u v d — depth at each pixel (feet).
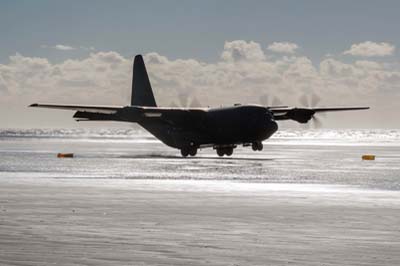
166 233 144.77
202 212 182.91
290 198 222.28
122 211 184.44
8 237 137.90
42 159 511.81
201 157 566.77
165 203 205.98
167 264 111.45
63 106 564.71
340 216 175.01
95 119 577.43
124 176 325.83
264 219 168.76
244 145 563.89
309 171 369.50
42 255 117.91
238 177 321.32
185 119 556.92
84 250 123.24
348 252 122.72
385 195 233.35
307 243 132.57
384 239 137.69
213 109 558.97
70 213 179.32
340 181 298.35
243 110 536.42
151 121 575.38
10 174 337.11
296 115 586.86
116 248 125.70
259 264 111.86
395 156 601.21
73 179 304.71
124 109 553.64
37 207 193.57
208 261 114.11
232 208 192.95
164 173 348.38
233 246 128.88
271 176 329.11
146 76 618.03
